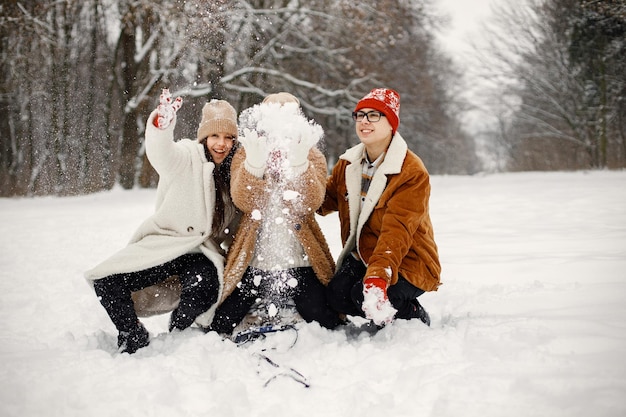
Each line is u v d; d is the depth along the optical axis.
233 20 19.09
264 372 2.75
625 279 4.22
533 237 6.70
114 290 3.21
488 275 4.77
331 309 3.54
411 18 24.34
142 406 2.39
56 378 2.61
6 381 2.57
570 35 32.38
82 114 24.58
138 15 18.00
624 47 30.31
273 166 3.26
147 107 21.59
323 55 22.23
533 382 2.36
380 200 3.39
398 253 3.20
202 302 3.30
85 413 2.34
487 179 21.16
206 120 3.53
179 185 3.40
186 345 3.00
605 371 2.43
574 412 2.14
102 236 8.16
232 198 3.32
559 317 3.22
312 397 2.47
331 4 20.94
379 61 24.69
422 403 2.33
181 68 19.89
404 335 3.07
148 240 3.38
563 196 12.17
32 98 24.47
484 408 2.21
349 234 3.68
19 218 10.93
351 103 23.03
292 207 3.33
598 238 6.38
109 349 3.28
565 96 34.09
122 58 22.05
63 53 23.03
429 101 32.75
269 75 21.53
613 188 13.80
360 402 2.37
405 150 3.45
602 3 26.47
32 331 3.74
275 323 3.40
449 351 2.79
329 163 26.72
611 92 31.94
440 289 4.41
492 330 2.96
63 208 13.28
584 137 34.09
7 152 25.73
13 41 19.41
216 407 2.37
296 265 3.44
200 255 3.46
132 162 21.14
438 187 17.75
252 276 3.39
